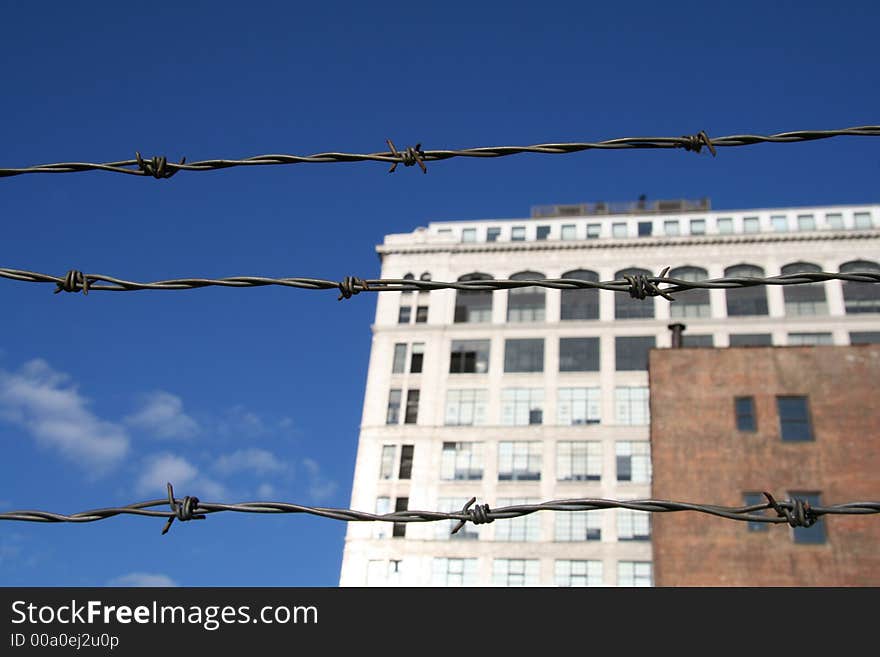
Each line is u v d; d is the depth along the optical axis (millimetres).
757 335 79438
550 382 80312
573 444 77250
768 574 31188
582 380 80000
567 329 82625
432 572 73438
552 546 73062
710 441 33875
